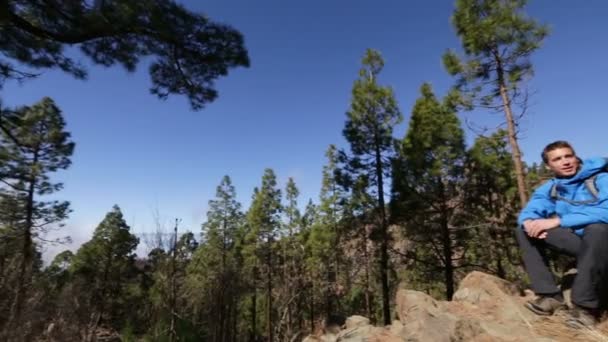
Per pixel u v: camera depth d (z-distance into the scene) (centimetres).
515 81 1241
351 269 2623
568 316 315
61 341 1741
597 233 299
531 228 341
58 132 2111
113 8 695
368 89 1916
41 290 1892
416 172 1591
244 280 2452
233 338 3119
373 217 1862
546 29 1210
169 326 1363
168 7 734
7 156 1398
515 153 1243
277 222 3266
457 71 1330
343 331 555
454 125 1589
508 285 478
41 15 725
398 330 476
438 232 1620
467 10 1302
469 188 1625
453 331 371
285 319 1906
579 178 325
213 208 3750
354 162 1897
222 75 868
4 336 1563
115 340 2395
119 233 3756
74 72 846
